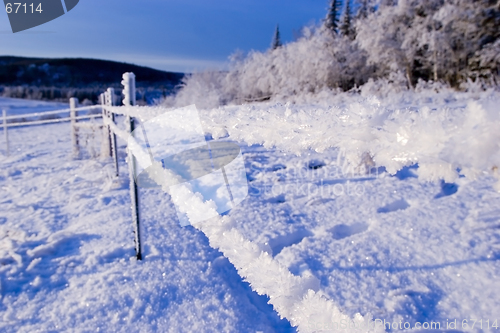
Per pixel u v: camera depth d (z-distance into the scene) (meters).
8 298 2.10
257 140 0.71
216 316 1.86
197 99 19.39
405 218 3.11
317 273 2.29
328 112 0.59
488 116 0.29
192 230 2.99
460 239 2.62
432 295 2.00
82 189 4.78
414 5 16.88
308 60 18.16
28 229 3.30
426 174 0.34
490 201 3.32
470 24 15.98
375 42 17.00
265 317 1.90
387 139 0.38
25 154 8.66
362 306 1.92
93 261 2.53
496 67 16.08
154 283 2.18
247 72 20.39
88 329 1.79
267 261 0.77
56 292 2.16
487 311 1.84
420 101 11.43
